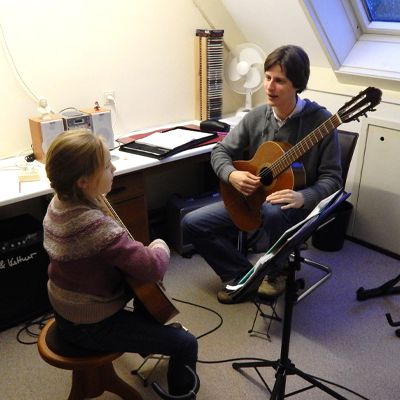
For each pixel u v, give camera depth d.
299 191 1.95
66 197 1.27
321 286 2.39
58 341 1.43
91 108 2.46
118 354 1.42
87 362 1.37
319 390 1.74
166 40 2.77
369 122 2.52
